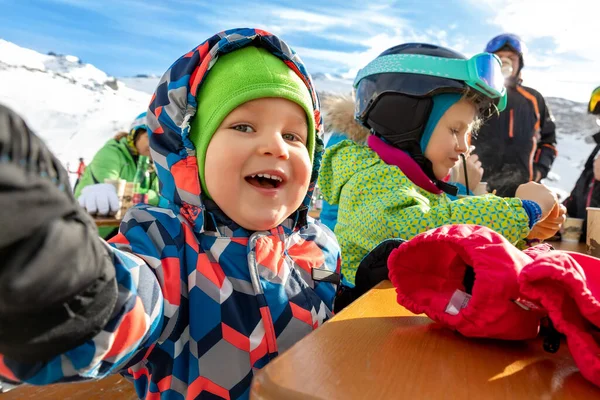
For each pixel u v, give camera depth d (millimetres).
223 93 679
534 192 1084
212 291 622
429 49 1307
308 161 741
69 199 286
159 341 574
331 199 1401
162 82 736
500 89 1288
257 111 687
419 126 1284
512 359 406
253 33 727
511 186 2957
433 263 549
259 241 708
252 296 659
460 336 464
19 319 283
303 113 743
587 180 2098
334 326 463
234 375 599
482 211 986
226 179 668
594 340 383
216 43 707
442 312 477
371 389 301
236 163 667
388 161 1295
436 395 305
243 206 679
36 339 303
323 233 902
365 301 594
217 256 672
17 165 248
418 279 543
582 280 398
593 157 2090
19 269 249
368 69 1385
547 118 3086
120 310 402
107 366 417
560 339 462
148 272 524
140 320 448
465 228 517
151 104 754
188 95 698
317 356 358
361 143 1608
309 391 289
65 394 927
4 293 252
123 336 417
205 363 591
